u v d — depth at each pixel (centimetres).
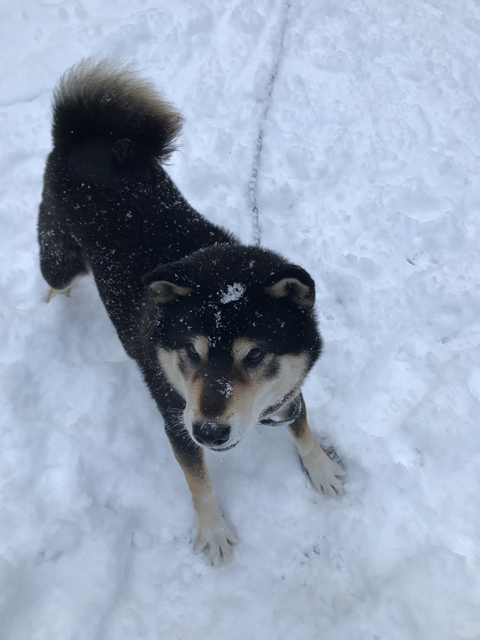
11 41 119
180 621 60
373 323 83
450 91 111
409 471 68
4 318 79
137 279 64
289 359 54
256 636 58
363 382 77
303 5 125
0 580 57
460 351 78
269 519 67
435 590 59
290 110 109
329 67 115
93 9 125
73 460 67
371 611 58
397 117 108
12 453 67
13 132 105
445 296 84
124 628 58
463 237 92
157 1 125
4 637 55
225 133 103
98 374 76
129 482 69
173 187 74
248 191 98
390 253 90
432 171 100
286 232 93
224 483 70
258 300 52
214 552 63
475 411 71
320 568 63
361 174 100
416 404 75
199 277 53
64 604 57
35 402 74
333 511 67
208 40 120
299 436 66
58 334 80
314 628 59
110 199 68
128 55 117
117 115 71
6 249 91
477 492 66
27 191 98
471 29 124
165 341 55
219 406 48
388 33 121
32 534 61
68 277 80
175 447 61
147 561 63
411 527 65
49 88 112
